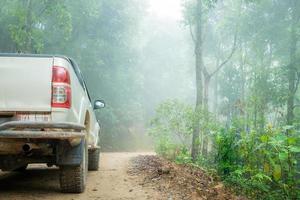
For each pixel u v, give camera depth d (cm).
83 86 741
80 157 587
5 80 549
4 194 601
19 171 877
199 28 2125
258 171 784
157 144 1609
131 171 922
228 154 869
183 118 1547
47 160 607
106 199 588
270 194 761
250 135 857
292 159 769
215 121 1523
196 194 638
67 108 555
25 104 547
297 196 747
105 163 1149
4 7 2798
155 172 867
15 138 538
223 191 696
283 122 1722
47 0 2317
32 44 2461
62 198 582
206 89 2520
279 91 2750
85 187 670
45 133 523
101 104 947
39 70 555
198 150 1489
